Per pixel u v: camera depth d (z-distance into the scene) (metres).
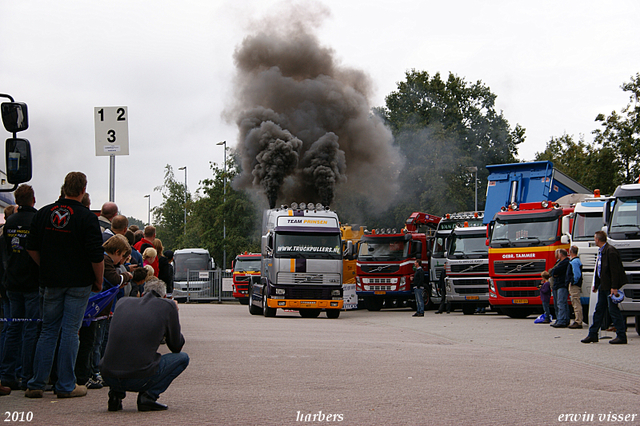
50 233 7.10
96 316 7.72
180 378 8.64
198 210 61.38
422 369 9.65
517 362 10.58
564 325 18.20
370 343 13.84
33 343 7.57
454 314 27.61
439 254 29.64
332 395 7.37
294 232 23.88
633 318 23.98
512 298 22.44
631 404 6.92
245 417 6.10
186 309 32.12
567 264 18.12
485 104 64.62
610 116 42.25
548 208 22.55
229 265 59.88
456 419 6.07
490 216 26.20
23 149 8.61
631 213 15.62
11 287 7.63
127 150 12.66
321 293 23.70
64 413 6.29
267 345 13.07
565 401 7.07
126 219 9.80
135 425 5.68
